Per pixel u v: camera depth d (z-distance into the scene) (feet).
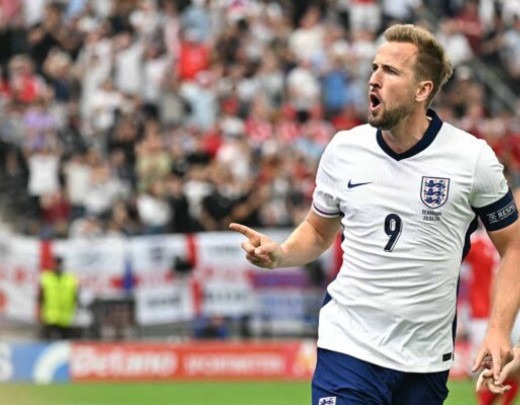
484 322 81.30
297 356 116.06
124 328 119.55
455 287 40.09
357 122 151.12
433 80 39.40
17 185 134.82
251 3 160.56
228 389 105.91
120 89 146.82
